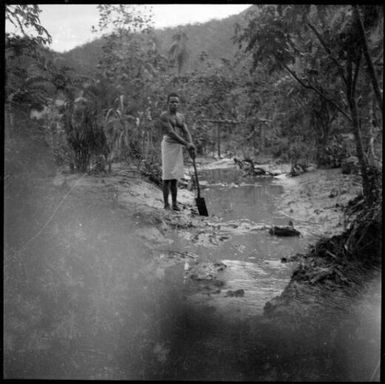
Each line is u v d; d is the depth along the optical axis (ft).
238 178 40.81
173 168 22.90
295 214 23.31
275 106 55.06
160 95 50.70
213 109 71.15
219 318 9.83
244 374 7.57
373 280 10.57
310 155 43.62
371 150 28.40
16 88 13.75
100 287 10.57
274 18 18.08
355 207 20.10
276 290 11.94
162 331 9.16
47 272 10.53
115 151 37.35
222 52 92.07
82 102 33.37
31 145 13.58
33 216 12.28
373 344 8.08
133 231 16.90
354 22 16.93
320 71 21.90
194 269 13.64
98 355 8.16
